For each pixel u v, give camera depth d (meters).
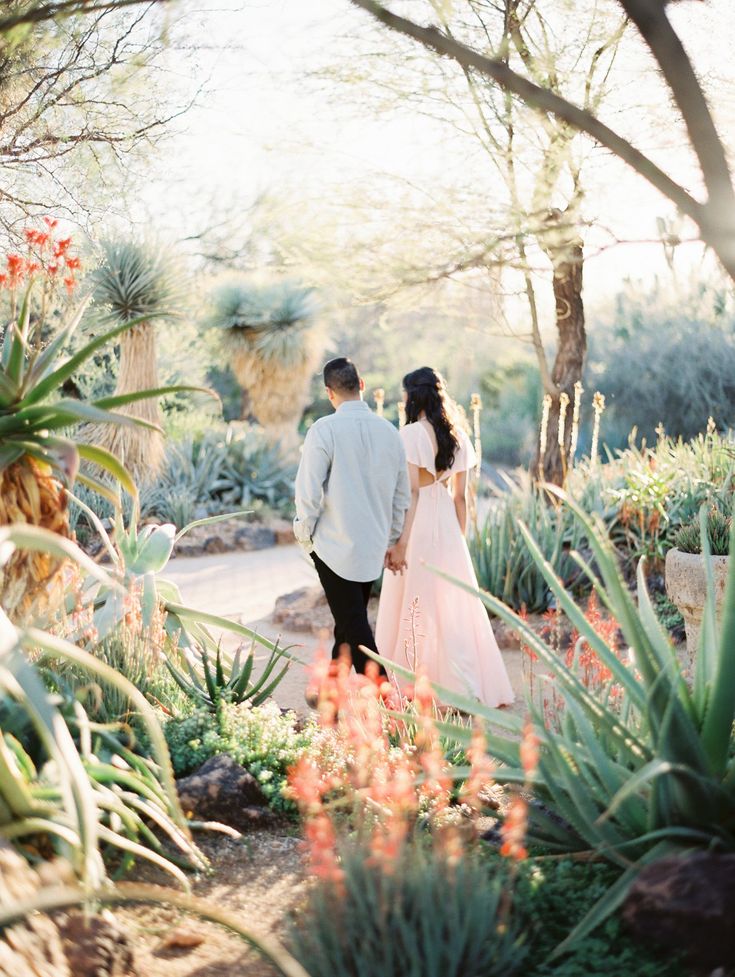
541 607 7.37
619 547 8.09
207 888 3.09
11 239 8.65
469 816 3.32
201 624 5.01
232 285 16.11
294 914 2.85
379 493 4.84
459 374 22.36
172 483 13.62
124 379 12.85
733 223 2.63
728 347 17.34
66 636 3.79
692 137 2.63
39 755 3.15
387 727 4.07
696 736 2.66
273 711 4.41
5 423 3.84
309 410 23.30
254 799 3.62
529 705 3.23
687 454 8.75
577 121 2.64
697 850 2.64
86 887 2.47
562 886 2.81
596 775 3.06
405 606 5.30
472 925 2.44
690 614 5.73
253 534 12.23
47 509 4.00
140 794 3.37
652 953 2.45
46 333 12.20
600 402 8.68
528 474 8.60
